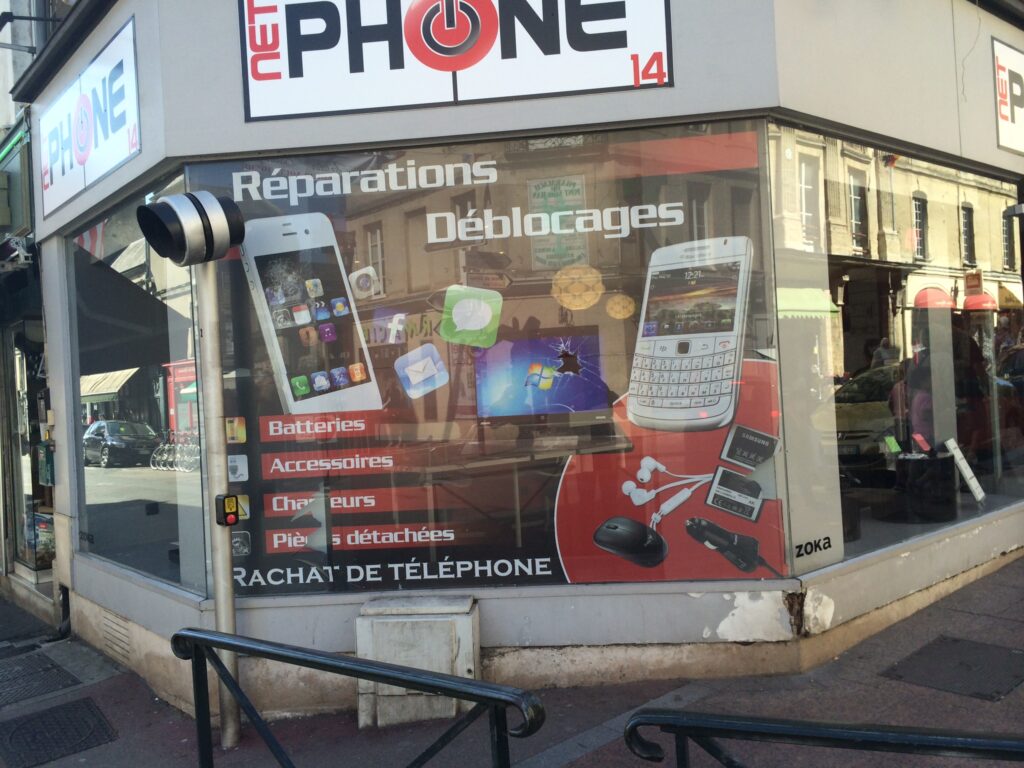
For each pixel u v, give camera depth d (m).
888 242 5.89
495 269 5.00
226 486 4.61
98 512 6.44
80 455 6.75
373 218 5.00
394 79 4.84
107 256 6.16
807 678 4.68
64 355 6.81
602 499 4.93
